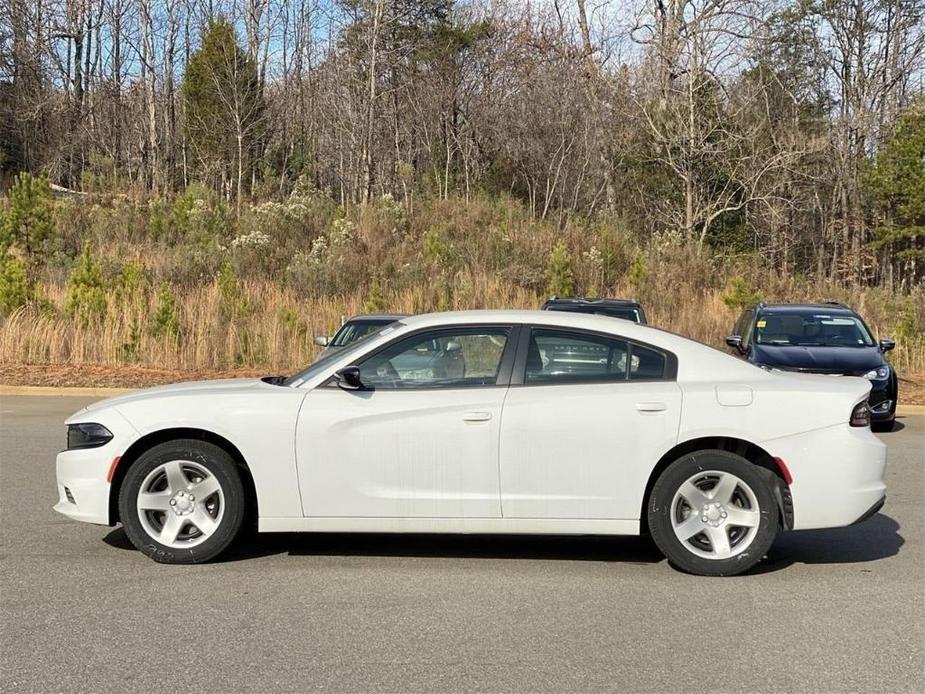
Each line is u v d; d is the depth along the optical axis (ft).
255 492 19.74
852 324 45.55
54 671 13.93
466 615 16.58
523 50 119.55
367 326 40.27
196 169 120.47
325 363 19.88
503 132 118.93
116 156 133.18
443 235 90.68
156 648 14.87
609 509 18.79
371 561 20.07
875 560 20.54
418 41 118.32
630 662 14.47
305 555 20.47
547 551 21.03
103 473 19.36
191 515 19.53
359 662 14.37
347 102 123.13
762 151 104.32
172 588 17.97
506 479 18.76
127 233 88.69
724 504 19.03
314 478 18.99
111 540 21.40
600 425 18.69
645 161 108.47
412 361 19.56
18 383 53.26
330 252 81.05
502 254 83.56
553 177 116.16
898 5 121.39
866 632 15.90
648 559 20.44
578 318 19.83
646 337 19.58
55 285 71.26
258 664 14.25
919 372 61.57
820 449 18.70
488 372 19.38
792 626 16.17
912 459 34.32
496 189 116.47
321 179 133.69
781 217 108.78
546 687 13.51
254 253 82.02
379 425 18.92
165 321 60.13
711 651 14.96
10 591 17.69
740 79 107.96
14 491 26.48
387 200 95.20
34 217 80.02
